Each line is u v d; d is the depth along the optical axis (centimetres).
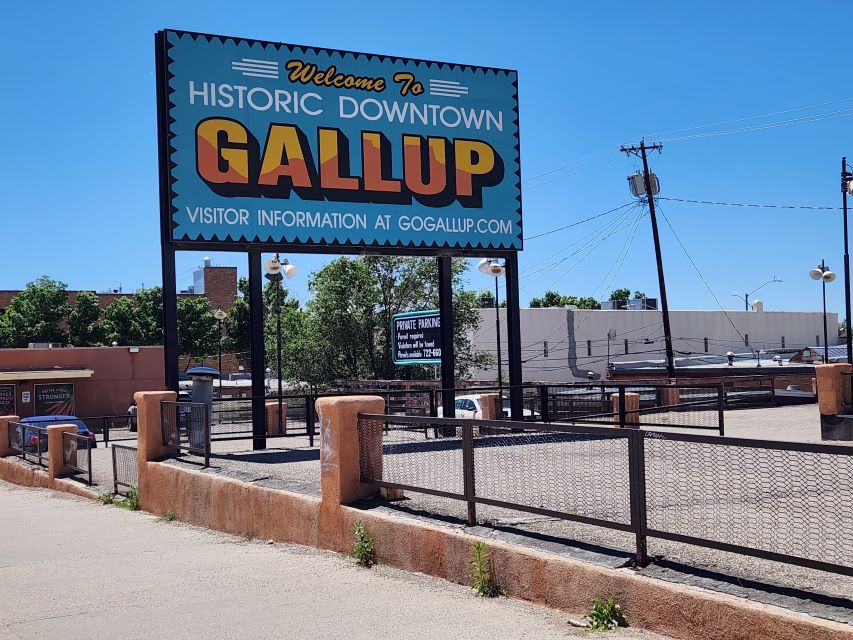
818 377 1598
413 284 4338
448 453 788
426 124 1788
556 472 695
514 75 1880
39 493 1842
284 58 1669
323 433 907
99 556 1010
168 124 1570
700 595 518
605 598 579
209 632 620
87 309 6856
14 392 4150
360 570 798
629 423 1698
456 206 1803
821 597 492
